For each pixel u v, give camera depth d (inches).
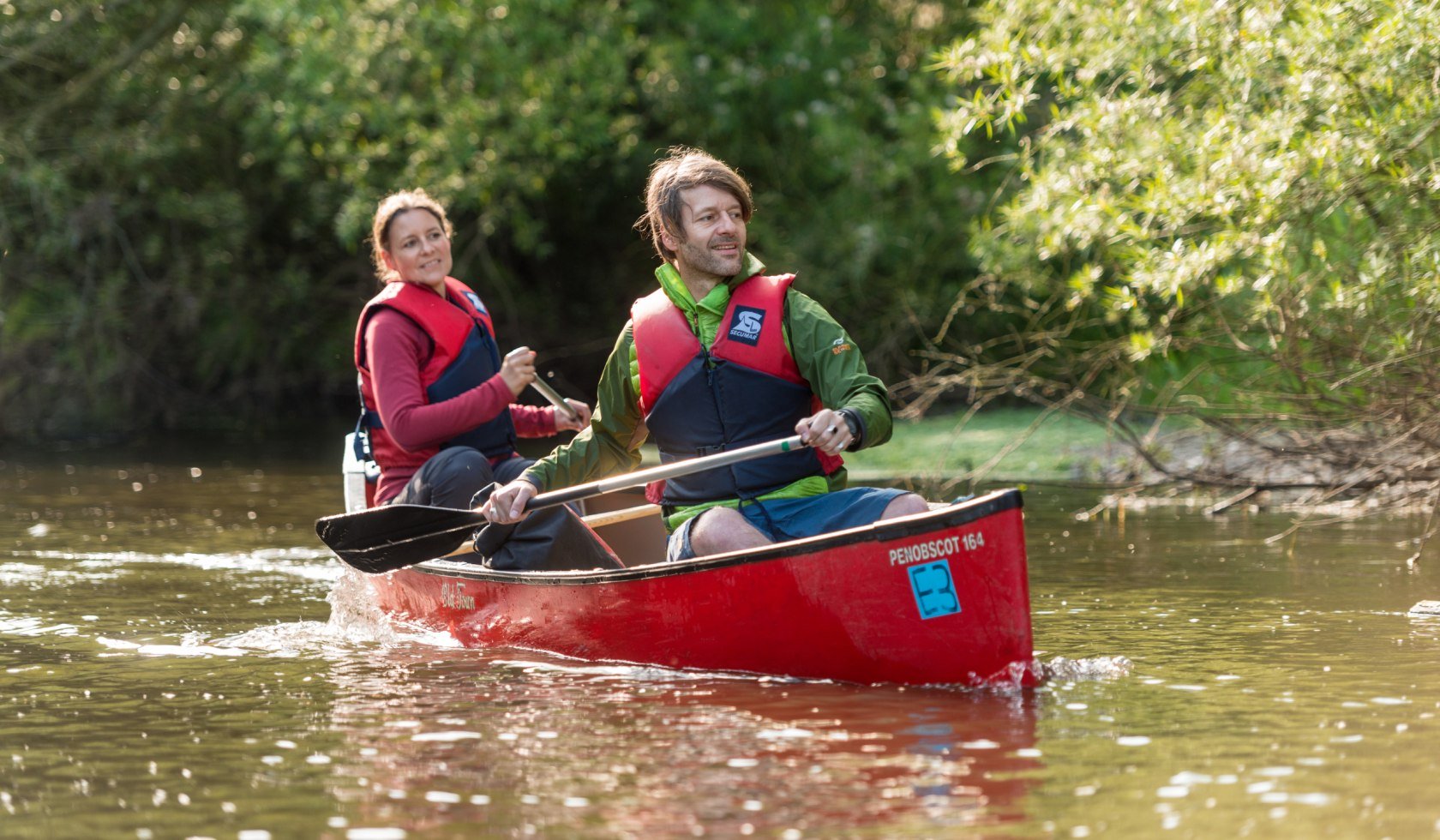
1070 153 581.0
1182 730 272.7
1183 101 551.2
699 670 335.3
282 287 1398.9
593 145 1161.4
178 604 444.8
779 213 1234.6
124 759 267.3
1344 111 458.6
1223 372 650.2
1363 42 441.7
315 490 806.5
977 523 296.2
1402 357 481.4
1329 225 537.3
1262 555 502.3
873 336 1226.0
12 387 1289.4
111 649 374.0
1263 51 465.7
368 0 1112.8
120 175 1298.0
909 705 294.4
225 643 382.6
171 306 1358.3
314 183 1262.3
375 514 376.8
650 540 439.2
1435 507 523.5
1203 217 542.6
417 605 409.4
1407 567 470.3
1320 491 638.5
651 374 345.4
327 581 492.7
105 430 1312.7
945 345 1197.1
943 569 300.4
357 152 1112.8
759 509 339.0
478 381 423.8
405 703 308.3
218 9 1275.8
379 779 251.8
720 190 340.2
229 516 690.8
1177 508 642.2
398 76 1108.5
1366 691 302.8
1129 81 574.6
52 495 783.1
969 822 223.3
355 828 226.8
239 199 1299.2
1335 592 425.7
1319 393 556.4
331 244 1412.4
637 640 343.6
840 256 1189.1
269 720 294.4
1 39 1220.5
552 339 1475.1
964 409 1098.7
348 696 315.9
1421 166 466.9
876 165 1164.5
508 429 434.6
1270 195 453.4
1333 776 243.9
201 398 1403.8
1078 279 567.2
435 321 418.3
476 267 1423.5
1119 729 273.9
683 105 1213.7
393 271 434.9
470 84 1120.8
